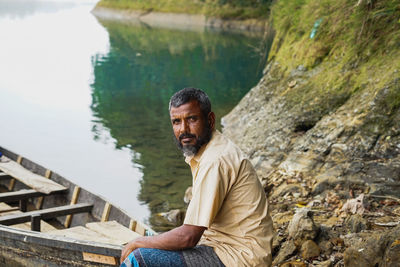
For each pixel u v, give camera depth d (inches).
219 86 588.1
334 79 272.4
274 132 281.3
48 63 743.7
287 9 391.9
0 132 382.6
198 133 111.3
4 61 741.9
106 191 264.7
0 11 2047.2
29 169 260.5
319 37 310.0
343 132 234.1
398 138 215.8
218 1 1397.6
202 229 106.6
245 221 108.9
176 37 1124.5
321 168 227.1
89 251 139.7
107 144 355.9
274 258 168.7
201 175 108.0
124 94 544.4
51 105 482.6
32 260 158.1
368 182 205.0
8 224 185.6
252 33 1197.7
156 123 417.7
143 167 304.2
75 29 1275.8
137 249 108.1
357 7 285.4
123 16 1670.8
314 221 180.9
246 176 109.3
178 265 106.3
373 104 231.5
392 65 243.0
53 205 237.3
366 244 145.9
